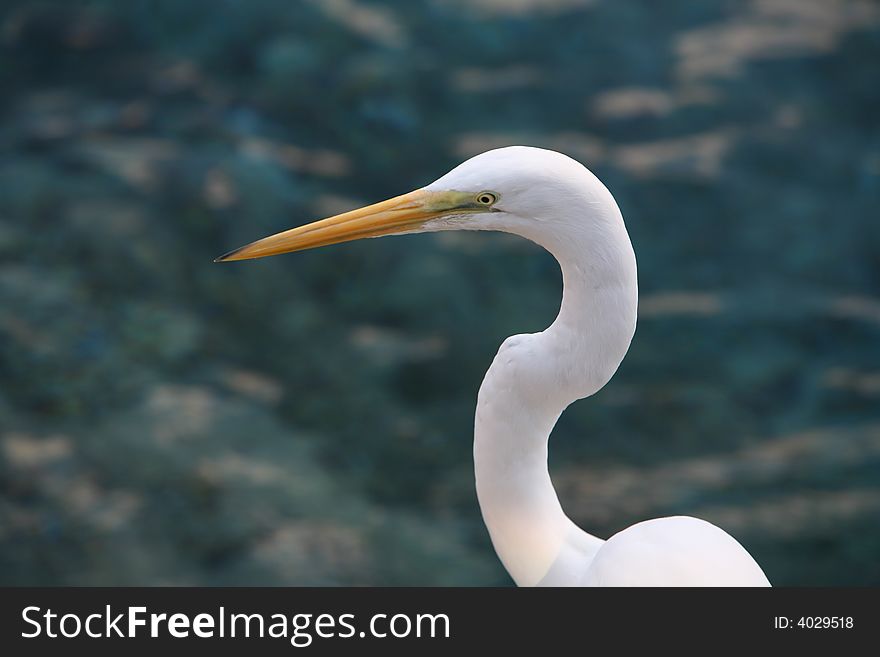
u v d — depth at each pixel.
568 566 3.61
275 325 12.59
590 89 16.47
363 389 11.97
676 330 13.03
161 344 11.98
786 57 16.86
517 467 3.58
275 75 15.77
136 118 15.07
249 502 10.27
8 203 13.27
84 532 9.73
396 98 15.76
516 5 17.64
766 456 11.42
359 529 10.18
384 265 13.22
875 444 11.50
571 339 3.42
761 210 14.67
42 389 11.21
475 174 3.42
